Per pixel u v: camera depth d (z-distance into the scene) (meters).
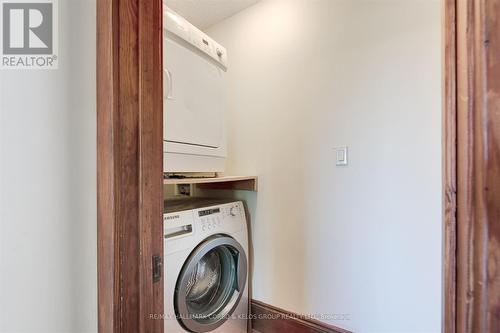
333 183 1.59
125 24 0.65
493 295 0.40
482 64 0.41
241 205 1.81
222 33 2.09
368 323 1.48
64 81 0.64
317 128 1.65
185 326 1.34
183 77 1.35
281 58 1.80
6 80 0.57
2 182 0.56
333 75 1.59
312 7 1.67
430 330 1.30
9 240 0.57
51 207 0.62
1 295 0.56
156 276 0.73
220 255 1.66
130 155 0.66
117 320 0.63
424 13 1.30
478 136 0.42
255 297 1.92
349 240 1.54
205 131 1.51
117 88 0.63
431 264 1.30
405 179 1.36
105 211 0.64
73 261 0.66
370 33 1.46
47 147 0.62
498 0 0.39
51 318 0.62
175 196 2.17
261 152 1.89
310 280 1.68
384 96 1.42
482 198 0.41
